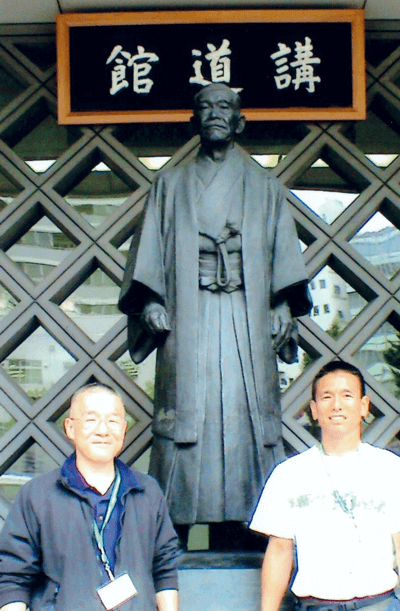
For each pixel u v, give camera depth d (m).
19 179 5.39
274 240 4.29
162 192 4.32
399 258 5.77
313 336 5.25
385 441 5.10
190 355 4.05
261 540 4.22
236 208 4.19
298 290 4.30
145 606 2.88
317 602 3.14
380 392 5.18
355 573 3.12
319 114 5.33
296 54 5.34
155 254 4.20
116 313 5.83
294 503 3.25
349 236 5.37
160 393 4.13
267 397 4.07
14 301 5.79
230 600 3.84
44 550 2.88
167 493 3.99
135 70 5.35
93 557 2.87
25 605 2.92
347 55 5.34
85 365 5.20
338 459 3.28
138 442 5.09
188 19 5.33
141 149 5.70
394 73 5.61
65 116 5.34
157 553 3.09
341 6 5.42
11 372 5.71
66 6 5.41
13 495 5.50
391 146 5.78
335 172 5.75
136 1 5.35
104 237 5.34
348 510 3.18
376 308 5.27
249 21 5.34
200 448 3.99
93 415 3.01
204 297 4.14
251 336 4.09
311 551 3.17
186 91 5.35
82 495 2.92
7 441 5.09
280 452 4.10
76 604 2.81
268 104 5.34
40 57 5.86
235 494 3.95
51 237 5.93
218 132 4.21
